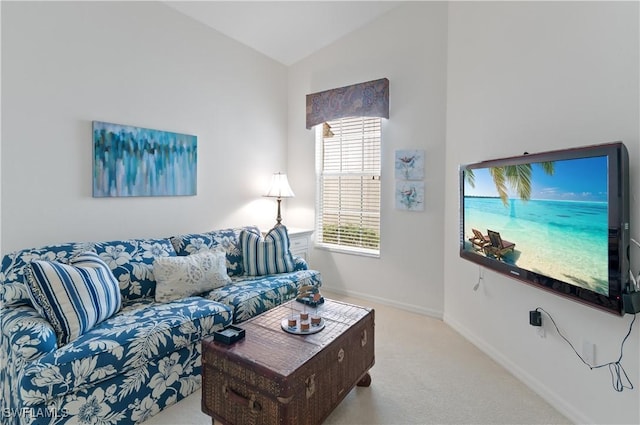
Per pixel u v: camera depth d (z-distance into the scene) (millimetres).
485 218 2357
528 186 1929
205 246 3025
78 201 2539
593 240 1534
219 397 1653
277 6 3213
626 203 1424
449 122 3127
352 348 1920
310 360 1564
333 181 4133
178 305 2248
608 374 1630
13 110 2230
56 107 2408
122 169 2760
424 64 3312
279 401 1441
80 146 2533
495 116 2438
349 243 4039
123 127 2752
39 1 2311
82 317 1809
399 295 3578
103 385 1688
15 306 2002
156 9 2965
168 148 3074
